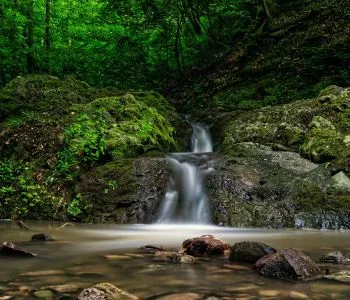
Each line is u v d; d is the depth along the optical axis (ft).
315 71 44.86
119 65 63.21
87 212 23.00
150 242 15.44
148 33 68.03
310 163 25.22
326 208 20.45
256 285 8.71
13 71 53.47
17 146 28.40
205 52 69.00
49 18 58.08
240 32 68.03
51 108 33.78
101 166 25.75
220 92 52.47
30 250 13.43
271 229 19.75
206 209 22.49
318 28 52.08
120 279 9.34
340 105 30.19
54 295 8.07
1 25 50.16
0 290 8.43
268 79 49.44
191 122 42.09
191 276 9.55
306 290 8.30
